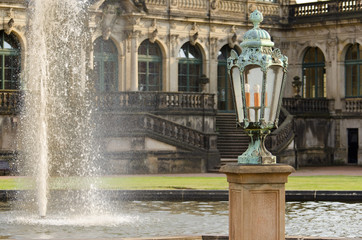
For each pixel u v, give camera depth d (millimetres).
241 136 52750
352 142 58719
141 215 25406
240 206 14156
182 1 56375
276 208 14164
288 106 56438
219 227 22516
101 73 52594
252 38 14547
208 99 52281
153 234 21344
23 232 21781
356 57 58594
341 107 58938
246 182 14070
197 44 57438
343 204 28922
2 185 34812
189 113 51156
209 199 30406
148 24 54719
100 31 51688
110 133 45781
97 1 50906
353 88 58719
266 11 60312
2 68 48656
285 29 61125
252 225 14078
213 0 57750
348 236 20859
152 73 55500
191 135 48438
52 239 18938
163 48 55688
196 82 57625
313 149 57781
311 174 46469
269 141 50219
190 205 28391
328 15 59125
